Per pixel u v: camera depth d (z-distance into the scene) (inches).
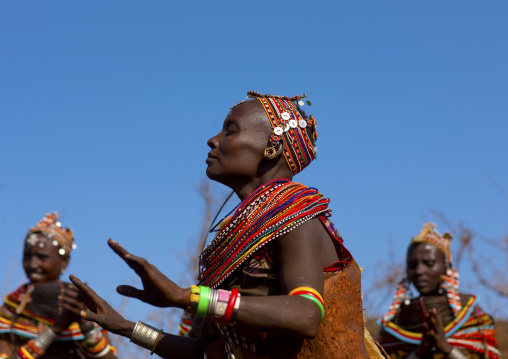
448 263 334.0
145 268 107.3
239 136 133.3
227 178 134.5
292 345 123.2
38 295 275.1
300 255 119.3
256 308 111.0
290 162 134.7
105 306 136.6
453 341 315.0
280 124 133.6
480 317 321.1
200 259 132.6
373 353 136.1
